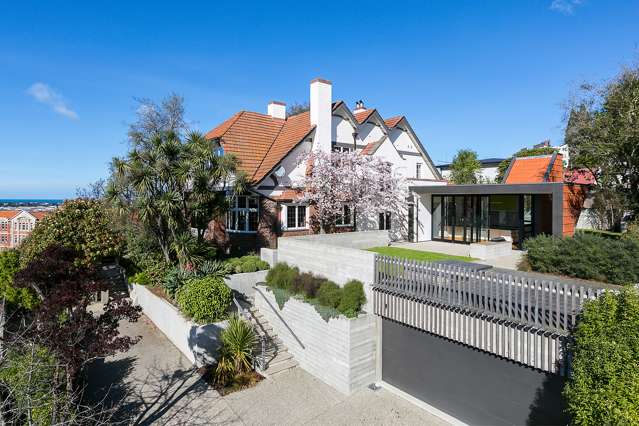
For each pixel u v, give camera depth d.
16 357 6.42
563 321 6.95
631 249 11.88
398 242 22.17
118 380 10.45
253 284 14.74
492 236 20.25
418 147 26.94
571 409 5.66
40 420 5.88
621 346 5.09
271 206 18.92
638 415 4.71
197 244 15.23
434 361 9.63
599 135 20.16
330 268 12.27
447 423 8.95
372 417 9.11
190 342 11.48
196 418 8.88
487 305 8.20
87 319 7.05
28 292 13.09
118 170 14.39
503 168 42.44
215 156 15.46
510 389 8.14
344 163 19.70
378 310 10.73
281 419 8.94
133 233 16.17
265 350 12.00
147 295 15.11
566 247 12.97
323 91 20.86
